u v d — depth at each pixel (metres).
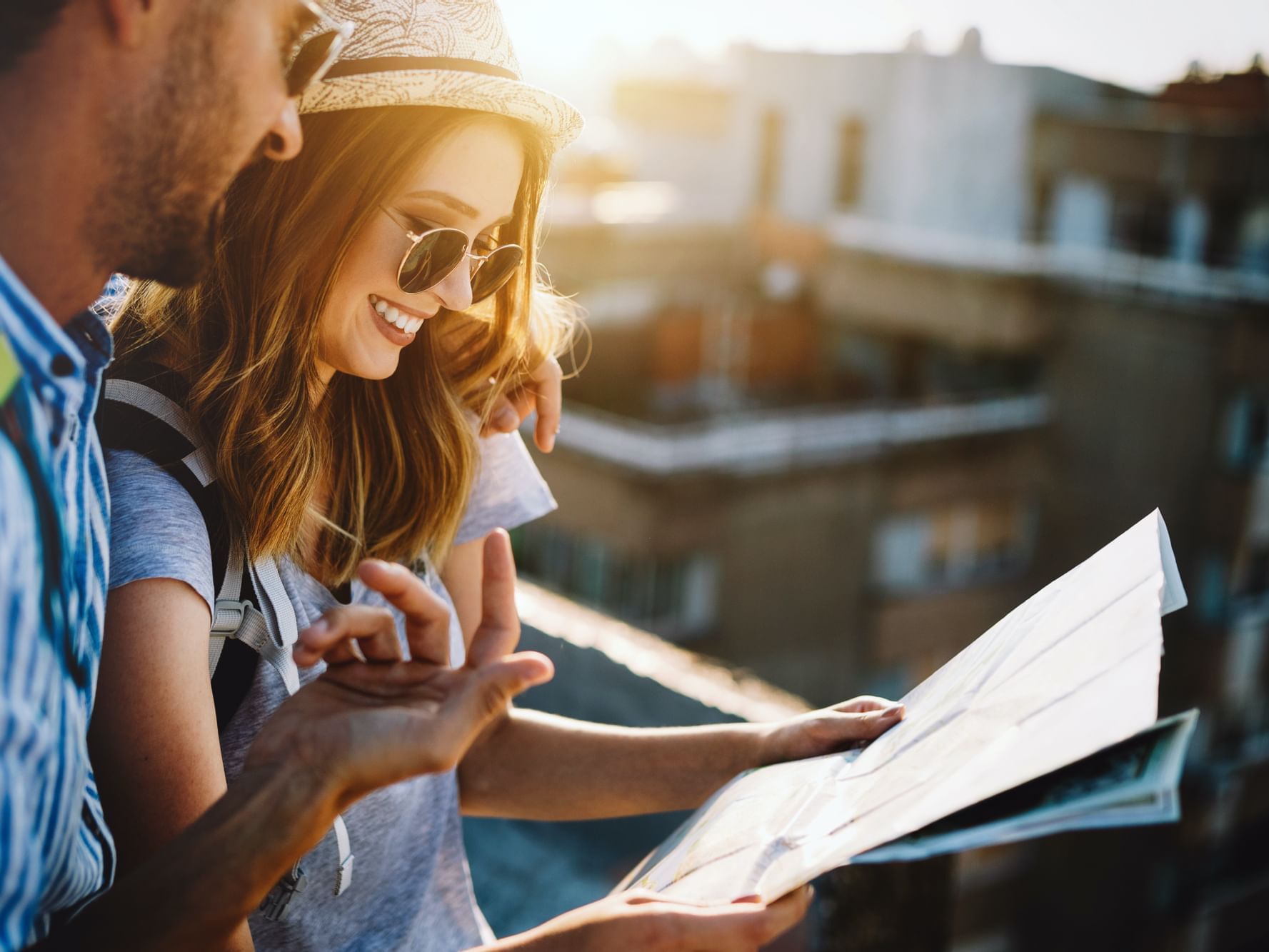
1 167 0.61
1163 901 19.72
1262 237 18.97
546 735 1.32
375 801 1.13
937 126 21.70
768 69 23.27
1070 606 0.93
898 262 21.06
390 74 0.99
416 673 0.78
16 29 0.59
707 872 0.95
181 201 0.65
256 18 0.65
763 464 18.20
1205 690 19.42
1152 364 18.94
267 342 1.03
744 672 2.71
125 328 1.04
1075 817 0.72
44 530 0.63
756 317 22.70
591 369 21.42
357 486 1.23
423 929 1.24
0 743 0.58
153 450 0.98
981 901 19.62
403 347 1.22
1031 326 19.88
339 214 1.04
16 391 0.60
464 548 1.44
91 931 0.67
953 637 20.67
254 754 0.73
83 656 0.73
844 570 19.64
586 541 19.12
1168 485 19.08
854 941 2.03
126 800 0.91
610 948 0.84
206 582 0.96
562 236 20.64
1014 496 20.59
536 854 2.43
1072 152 20.67
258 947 1.09
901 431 19.38
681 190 28.02
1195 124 19.27
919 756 0.88
